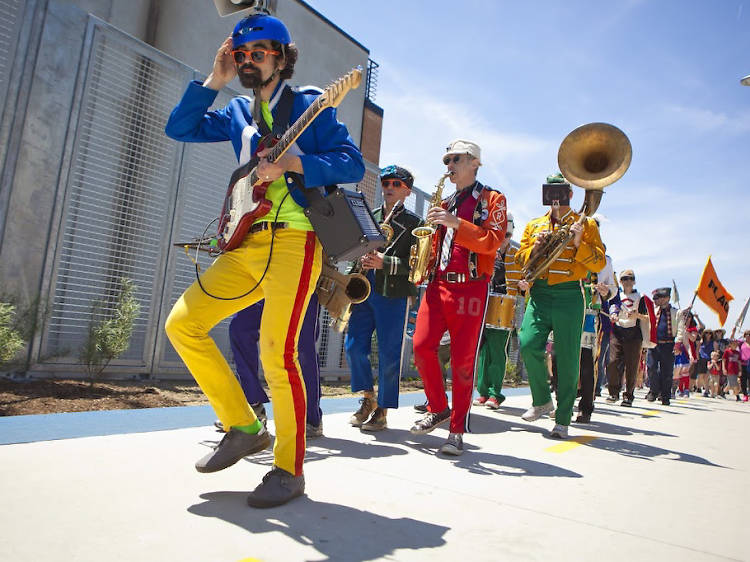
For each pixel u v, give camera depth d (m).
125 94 6.62
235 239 2.26
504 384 11.88
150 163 6.82
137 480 2.37
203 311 2.29
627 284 8.03
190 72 7.17
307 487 2.48
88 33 6.06
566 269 4.43
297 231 2.27
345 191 2.26
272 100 2.30
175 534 1.82
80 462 2.57
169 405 5.21
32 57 5.64
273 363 2.24
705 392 16.11
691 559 1.95
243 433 2.42
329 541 1.86
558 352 4.46
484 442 4.02
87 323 5.99
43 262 5.72
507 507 2.41
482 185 3.72
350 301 3.45
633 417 6.53
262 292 2.44
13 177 5.52
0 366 5.29
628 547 2.03
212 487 2.36
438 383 3.94
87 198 6.41
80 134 5.98
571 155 4.27
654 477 3.23
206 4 10.35
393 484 2.64
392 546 1.86
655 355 9.51
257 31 2.23
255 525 1.95
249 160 2.32
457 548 1.89
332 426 4.31
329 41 13.22
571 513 2.39
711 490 3.01
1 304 5.00
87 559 1.59
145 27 9.70
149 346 6.66
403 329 4.19
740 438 5.14
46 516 1.89
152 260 6.85
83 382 5.79
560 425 4.43
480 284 3.62
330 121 2.29
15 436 3.02
